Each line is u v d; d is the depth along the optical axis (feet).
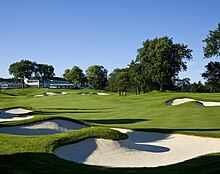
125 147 53.21
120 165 44.73
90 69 555.28
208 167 38.99
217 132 66.85
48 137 52.95
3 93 334.44
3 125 72.69
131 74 303.07
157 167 40.98
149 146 58.75
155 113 115.24
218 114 103.91
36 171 37.14
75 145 50.44
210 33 223.71
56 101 221.66
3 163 39.96
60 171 37.35
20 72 572.10
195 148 55.98
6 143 50.08
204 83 356.18
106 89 414.82
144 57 279.28
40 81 643.04
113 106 162.91
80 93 312.50
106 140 53.11
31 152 45.16
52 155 44.37
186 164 41.96
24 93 362.53
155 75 273.33
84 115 115.55
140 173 37.35
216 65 333.62
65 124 77.36
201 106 135.85
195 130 70.13
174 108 132.77
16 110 116.16
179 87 350.84
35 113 108.47
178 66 278.87
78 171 37.68
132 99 205.67
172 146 58.49
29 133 70.13
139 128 71.72
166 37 279.08
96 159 47.16
